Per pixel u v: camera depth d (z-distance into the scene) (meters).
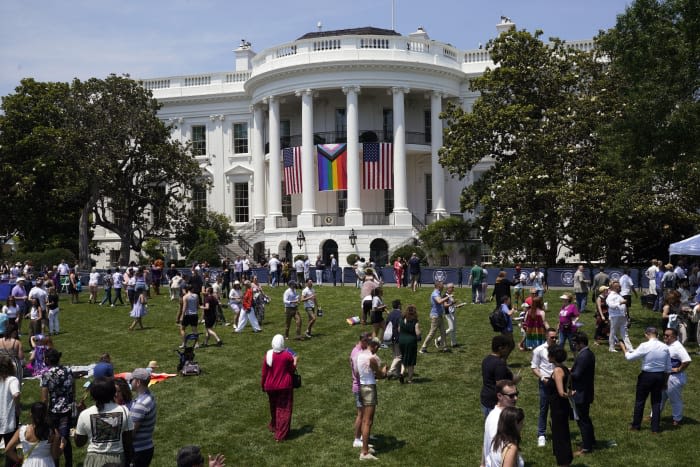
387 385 16.42
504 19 54.56
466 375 17.22
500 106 37.22
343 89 48.62
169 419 13.97
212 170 58.00
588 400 11.77
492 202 36.25
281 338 12.86
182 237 51.03
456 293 32.72
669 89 21.34
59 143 43.91
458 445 12.30
